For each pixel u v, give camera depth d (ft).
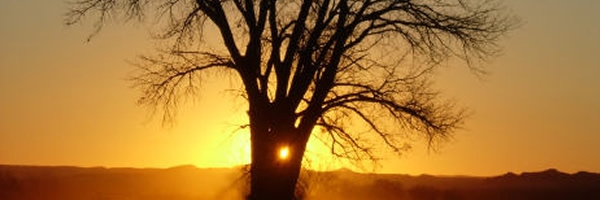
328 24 105.70
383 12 105.40
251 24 105.19
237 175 108.47
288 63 105.40
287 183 105.50
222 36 105.60
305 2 104.53
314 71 105.50
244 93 108.06
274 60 105.50
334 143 109.40
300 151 106.01
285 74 105.50
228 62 106.42
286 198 105.40
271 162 105.09
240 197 108.37
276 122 105.19
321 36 106.01
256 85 105.50
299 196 109.19
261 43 106.11
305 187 109.70
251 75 105.09
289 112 105.40
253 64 104.99
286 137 105.50
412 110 106.93
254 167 105.70
